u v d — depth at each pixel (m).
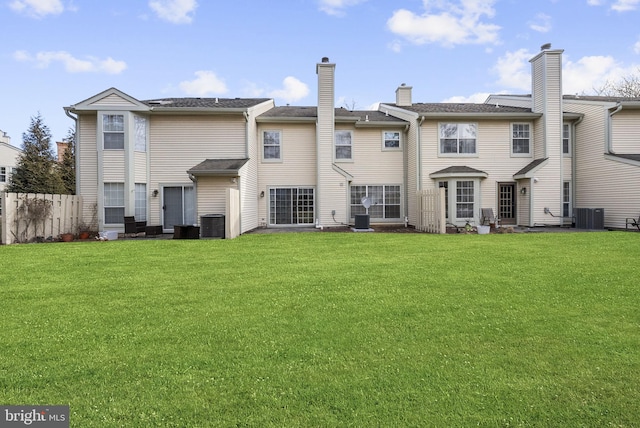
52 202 13.70
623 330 3.85
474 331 3.88
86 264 7.79
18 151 38.44
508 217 18.25
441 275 6.45
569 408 2.52
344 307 4.70
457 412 2.48
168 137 16.44
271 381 2.89
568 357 3.25
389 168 19.09
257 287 5.75
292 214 18.53
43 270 7.15
